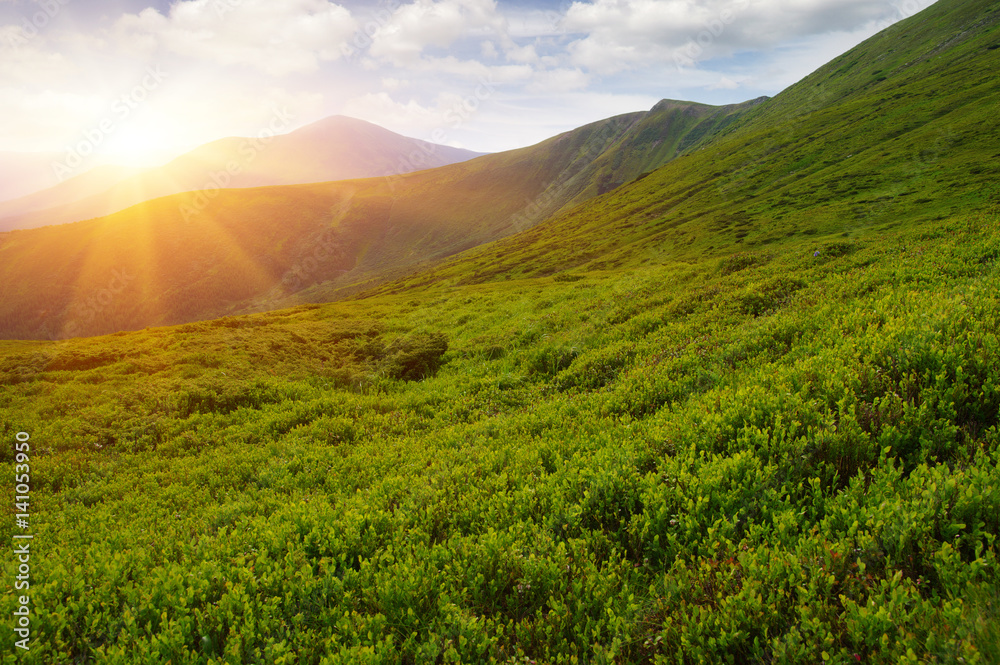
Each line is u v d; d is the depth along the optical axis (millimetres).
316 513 6543
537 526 5406
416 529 5727
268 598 4809
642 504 5473
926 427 5383
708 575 4059
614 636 3752
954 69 127812
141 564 5883
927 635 3088
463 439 10477
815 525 4246
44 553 7152
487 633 3975
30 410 17594
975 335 6613
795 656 3207
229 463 11617
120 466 12633
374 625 4195
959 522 3873
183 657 4113
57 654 4293
